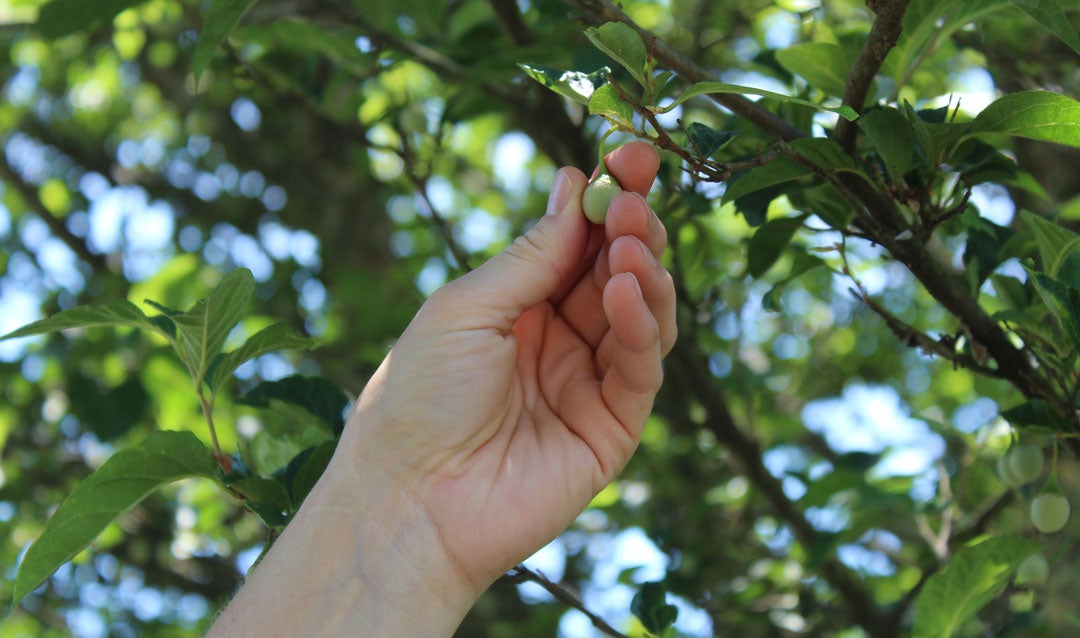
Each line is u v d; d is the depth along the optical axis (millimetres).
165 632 5711
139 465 1729
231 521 4824
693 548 3689
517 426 1570
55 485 5230
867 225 1774
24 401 5172
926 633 2102
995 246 2029
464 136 7020
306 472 1780
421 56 3068
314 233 6547
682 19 4090
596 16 1720
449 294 1506
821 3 2742
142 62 6625
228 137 6535
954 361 1938
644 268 1456
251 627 1382
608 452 1580
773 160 1720
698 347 3613
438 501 1470
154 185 7098
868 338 6520
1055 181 3338
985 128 1650
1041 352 1819
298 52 3463
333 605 1398
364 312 5703
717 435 3607
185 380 4543
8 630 5734
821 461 4168
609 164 1531
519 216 6996
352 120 3656
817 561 3111
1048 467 3035
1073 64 2918
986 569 2018
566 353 1647
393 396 1479
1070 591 2891
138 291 3840
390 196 6285
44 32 2217
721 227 4520
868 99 1970
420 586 1432
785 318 6516
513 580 2037
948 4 1852
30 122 7141
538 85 3041
